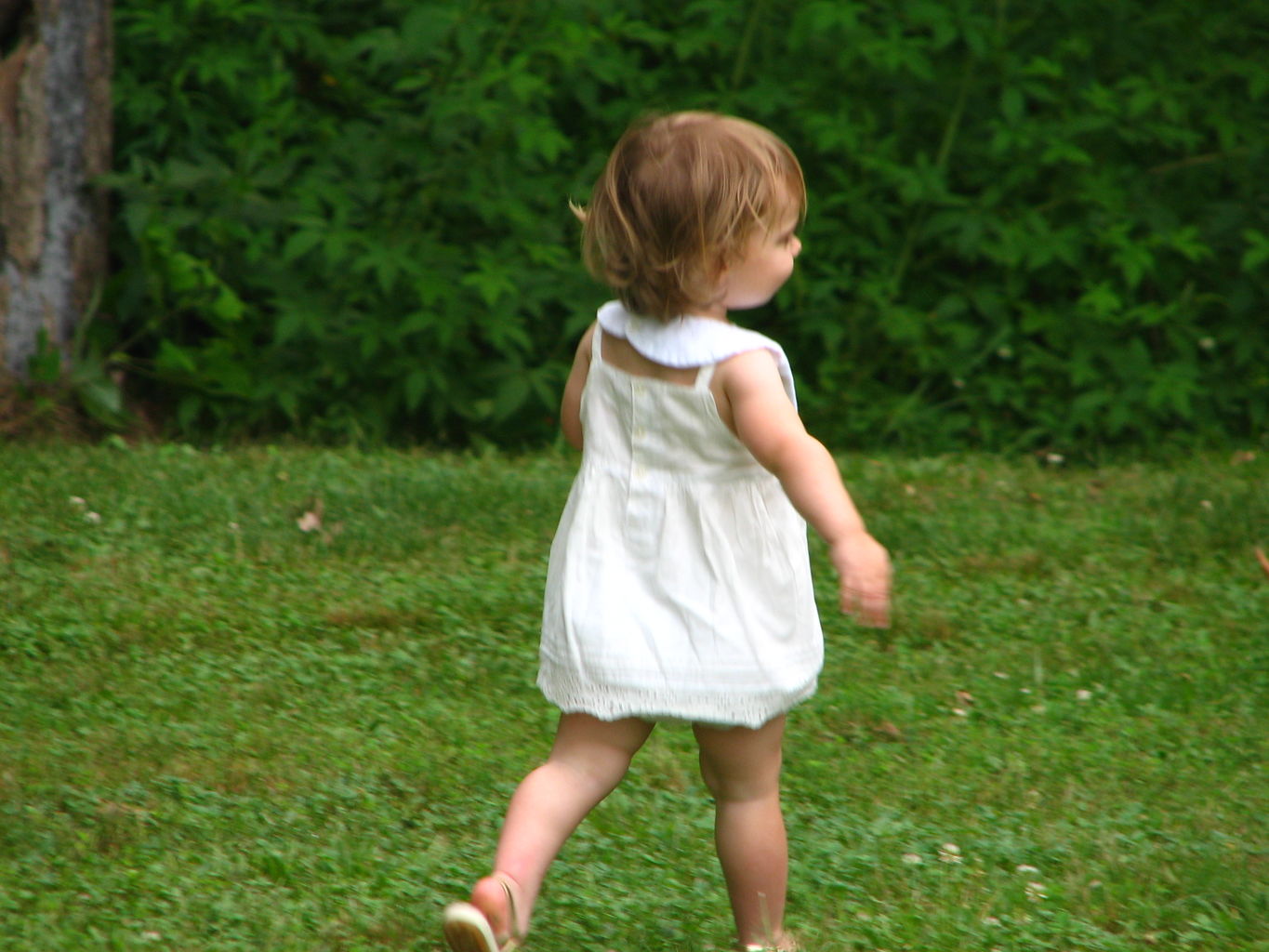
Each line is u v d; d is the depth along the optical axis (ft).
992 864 43.06
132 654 56.34
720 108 102.17
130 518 71.61
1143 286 108.47
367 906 37.58
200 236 95.71
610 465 34.06
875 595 30.58
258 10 97.45
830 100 106.01
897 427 101.19
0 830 40.29
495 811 44.93
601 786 33.86
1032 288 108.68
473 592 65.41
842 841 44.21
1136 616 67.00
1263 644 63.77
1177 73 107.65
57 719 49.73
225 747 48.49
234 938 35.50
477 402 97.71
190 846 40.91
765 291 34.01
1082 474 95.40
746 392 32.50
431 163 97.86
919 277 107.24
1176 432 103.14
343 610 62.28
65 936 34.27
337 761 47.65
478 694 55.62
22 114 90.84
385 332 94.99
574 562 33.78
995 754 51.88
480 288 95.30
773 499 33.99
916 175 101.35
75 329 93.30
